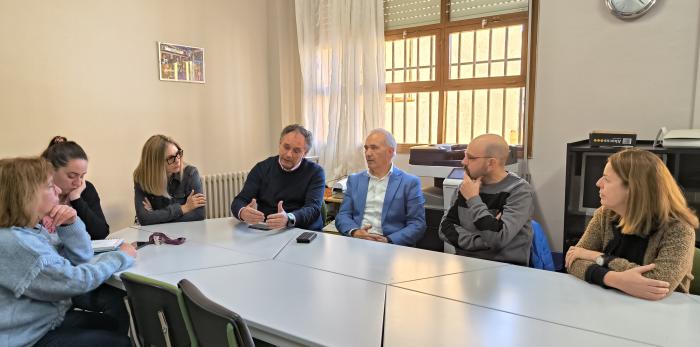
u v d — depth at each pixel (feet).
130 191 11.05
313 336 3.69
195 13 12.32
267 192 8.81
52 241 5.32
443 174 9.97
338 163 13.55
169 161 8.48
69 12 9.57
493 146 6.44
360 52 13.01
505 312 4.12
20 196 4.53
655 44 8.87
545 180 10.43
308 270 5.37
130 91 10.88
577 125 9.87
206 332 3.79
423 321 3.95
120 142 10.75
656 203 4.56
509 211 6.31
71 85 9.70
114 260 5.35
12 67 8.73
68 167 6.68
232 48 13.50
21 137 8.94
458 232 6.67
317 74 13.98
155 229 7.55
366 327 3.84
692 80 8.62
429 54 12.64
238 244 6.57
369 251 6.19
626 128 9.35
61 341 4.83
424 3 12.48
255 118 14.43
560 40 9.84
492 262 5.66
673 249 4.44
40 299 4.71
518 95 11.44
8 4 8.59
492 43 11.66
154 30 11.32
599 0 9.31
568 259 5.20
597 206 8.31
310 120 14.20
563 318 3.98
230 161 13.70
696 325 3.80
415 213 8.16
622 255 4.91
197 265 5.58
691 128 8.70
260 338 4.01
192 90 12.42
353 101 13.15
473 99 12.10
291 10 14.70
